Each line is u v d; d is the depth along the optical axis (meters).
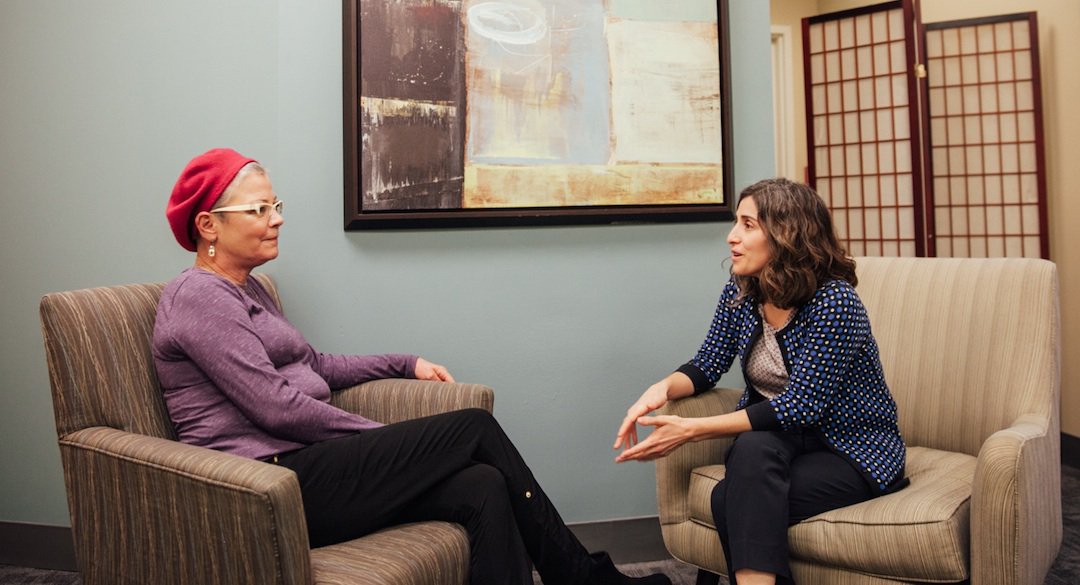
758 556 1.48
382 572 1.27
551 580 1.63
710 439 1.72
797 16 5.39
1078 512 2.72
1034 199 3.79
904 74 4.04
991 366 1.84
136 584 1.35
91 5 2.24
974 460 1.79
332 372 1.89
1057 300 1.81
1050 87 3.76
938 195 4.14
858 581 1.51
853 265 1.73
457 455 1.57
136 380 1.54
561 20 2.27
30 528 2.32
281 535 1.17
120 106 2.25
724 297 1.91
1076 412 3.47
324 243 2.22
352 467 1.51
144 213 2.26
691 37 2.34
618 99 2.30
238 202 1.66
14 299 2.30
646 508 2.41
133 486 1.33
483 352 2.30
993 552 1.40
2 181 2.29
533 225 2.28
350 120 2.16
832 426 1.69
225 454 1.28
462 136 2.22
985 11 4.07
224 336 1.52
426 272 2.26
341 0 2.21
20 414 2.31
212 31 2.22
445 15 2.21
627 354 2.37
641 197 2.32
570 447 2.36
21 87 2.27
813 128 4.47
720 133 2.36
